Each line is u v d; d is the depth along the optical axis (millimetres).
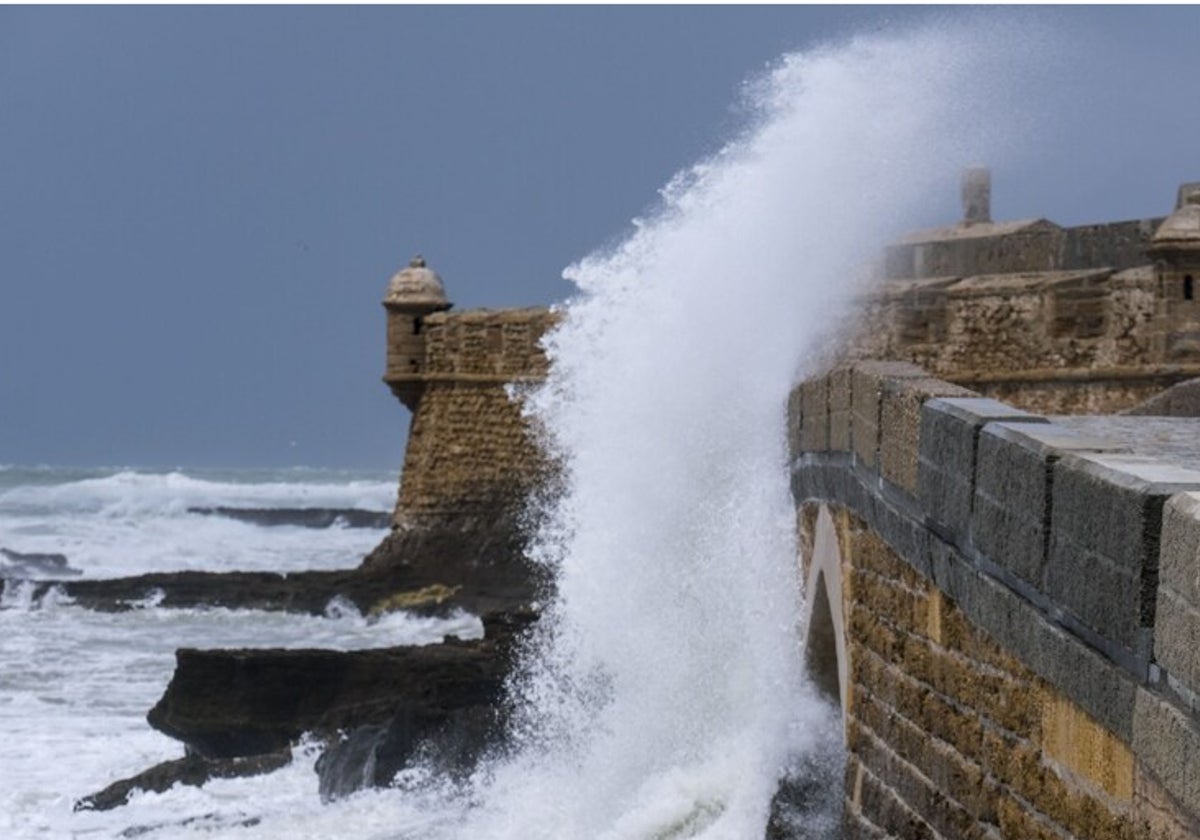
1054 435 15156
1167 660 12195
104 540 154750
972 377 66062
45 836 45562
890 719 19812
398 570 93125
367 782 45688
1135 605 12633
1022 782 15484
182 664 54281
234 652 53812
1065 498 14031
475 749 45312
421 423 97875
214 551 146125
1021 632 15055
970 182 80812
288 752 50875
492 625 55250
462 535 94062
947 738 17766
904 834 19125
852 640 21266
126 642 81250
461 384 95688
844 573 21828
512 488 92250
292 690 53062
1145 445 19906
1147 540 12508
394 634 84875
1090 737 13766
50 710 63062
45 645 79750
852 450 21484
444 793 44156
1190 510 11906
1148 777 12570
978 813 16750
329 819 43938
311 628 87062
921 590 18609
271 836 43344
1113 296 62938
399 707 48406
